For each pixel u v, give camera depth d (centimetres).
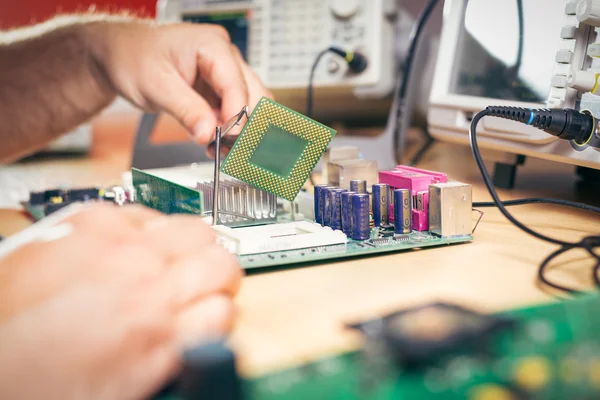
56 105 113
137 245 40
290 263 61
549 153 86
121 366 31
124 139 195
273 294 52
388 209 74
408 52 126
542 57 87
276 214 79
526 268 58
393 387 30
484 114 75
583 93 77
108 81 110
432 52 140
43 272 36
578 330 34
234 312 44
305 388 31
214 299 39
